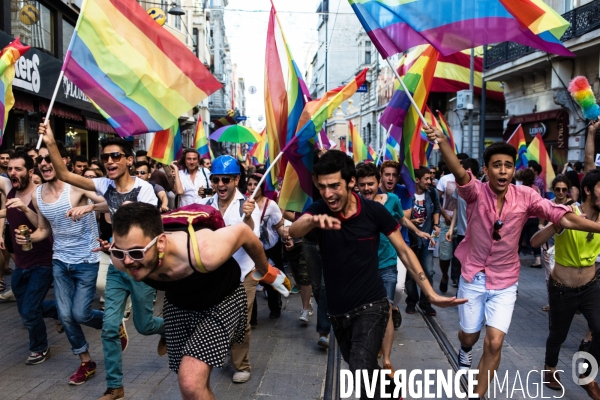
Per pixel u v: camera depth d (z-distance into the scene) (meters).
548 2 16.67
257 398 4.18
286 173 5.01
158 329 4.25
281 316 6.66
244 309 3.26
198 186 8.45
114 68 4.68
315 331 6.01
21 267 4.70
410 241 6.20
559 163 16.55
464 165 8.05
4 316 6.39
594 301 4.12
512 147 3.64
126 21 4.73
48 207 4.34
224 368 4.82
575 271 4.13
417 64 5.98
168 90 4.87
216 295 3.04
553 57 15.54
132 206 2.64
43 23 13.40
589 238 4.06
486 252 3.77
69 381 4.37
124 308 4.16
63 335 5.68
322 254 3.35
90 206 4.11
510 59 17.62
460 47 4.31
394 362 5.02
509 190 3.73
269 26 5.39
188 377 2.83
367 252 3.29
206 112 40.91
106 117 4.67
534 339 5.56
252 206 4.30
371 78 41.75
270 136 5.46
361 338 3.16
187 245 2.76
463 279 3.92
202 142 11.28
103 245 3.89
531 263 9.91
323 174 3.10
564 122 16.08
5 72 4.58
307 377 4.62
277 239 5.96
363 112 45.16
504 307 3.72
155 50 4.83
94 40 4.61
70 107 14.28
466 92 19.45
